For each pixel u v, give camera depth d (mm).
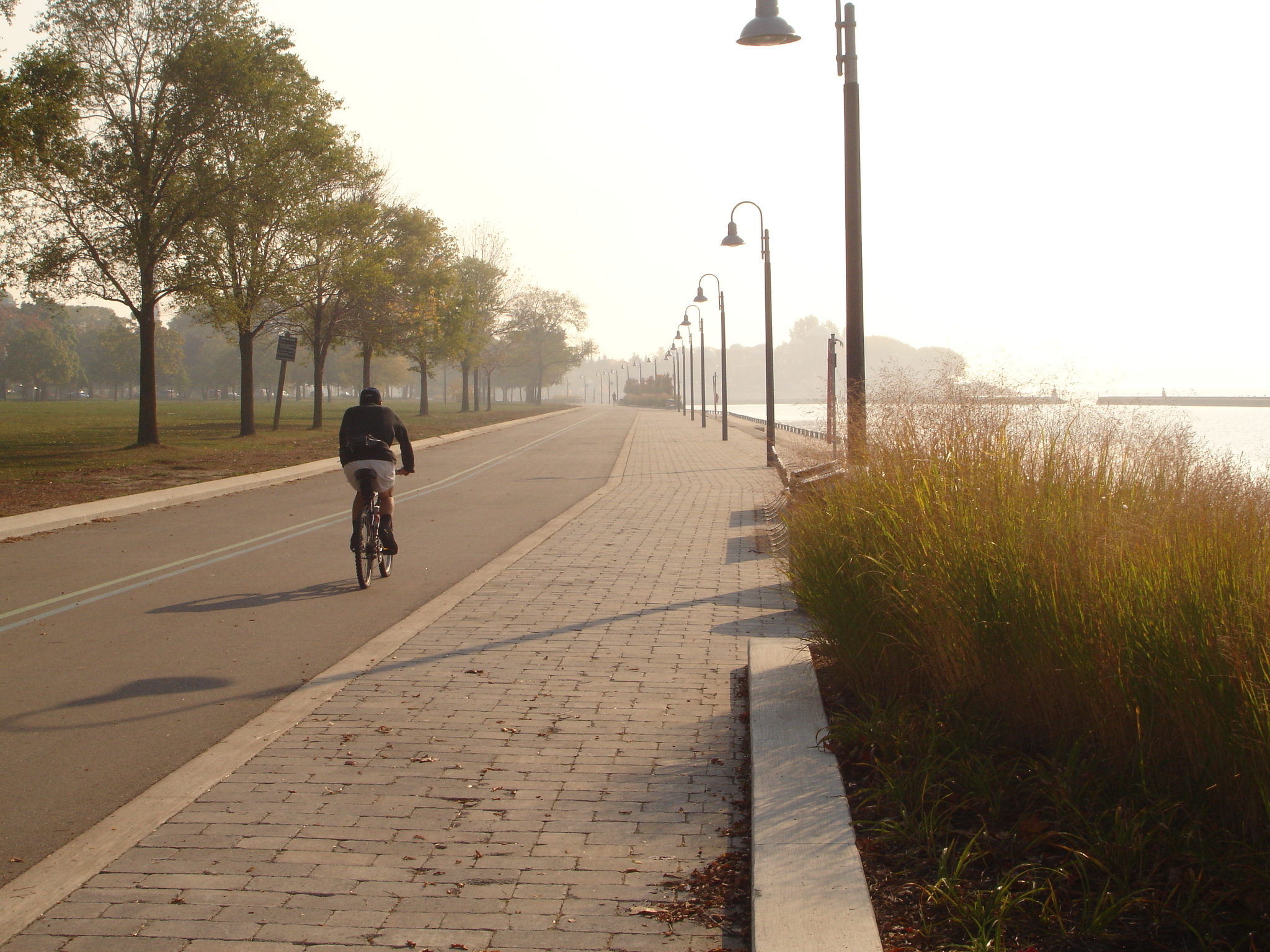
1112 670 4098
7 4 22438
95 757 5324
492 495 20547
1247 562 4125
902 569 5336
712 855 4020
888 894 3490
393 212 47531
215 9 29984
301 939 3371
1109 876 3348
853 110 11219
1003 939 3168
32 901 3645
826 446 8938
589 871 3877
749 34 11984
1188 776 3787
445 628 8250
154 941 3359
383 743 5418
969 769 4207
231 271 34000
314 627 8516
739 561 11820
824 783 4371
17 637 8109
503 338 93000
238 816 4418
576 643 7703
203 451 30719
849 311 11070
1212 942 3033
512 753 5238
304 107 33375
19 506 17000
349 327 46906
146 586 10414
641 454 34469
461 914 3539
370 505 10391
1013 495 5582
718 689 6449
